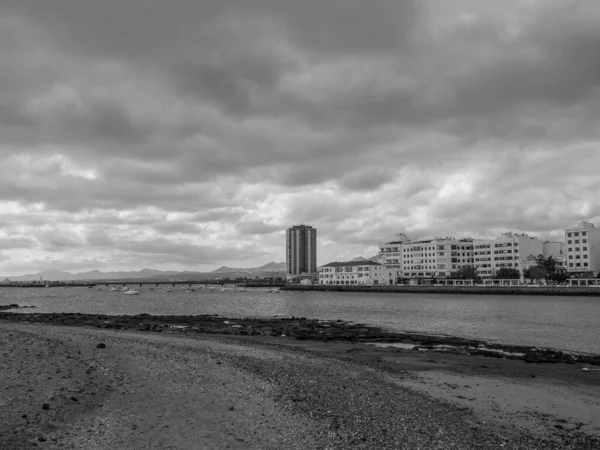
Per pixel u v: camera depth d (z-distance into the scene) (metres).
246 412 18.61
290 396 21.56
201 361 29.25
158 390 21.03
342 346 45.53
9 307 122.25
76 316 82.25
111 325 63.72
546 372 32.44
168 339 44.28
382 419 18.95
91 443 14.61
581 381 29.58
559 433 18.83
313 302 156.12
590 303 134.12
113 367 25.08
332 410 19.70
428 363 35.06
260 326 67.50
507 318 86.38
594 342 53.47
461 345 48.28
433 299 166.50
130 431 15.84
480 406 22.62
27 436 14.65
